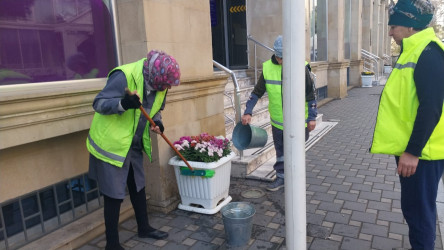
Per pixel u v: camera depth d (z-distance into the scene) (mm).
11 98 2311
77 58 3158
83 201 3275
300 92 1845
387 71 24031
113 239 2697
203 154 3342
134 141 2750
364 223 3195
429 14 2180
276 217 3365
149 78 2545
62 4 3010
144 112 2545
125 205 3430
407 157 2145
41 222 2885
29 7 2781
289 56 1823
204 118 4094
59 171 3008
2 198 2629
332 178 4379
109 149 2533
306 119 3904
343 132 6969
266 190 4031
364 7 17906
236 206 2986
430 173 2225
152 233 3027
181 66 3682
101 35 3338
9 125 2383
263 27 7691
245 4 8516
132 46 3348
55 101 2625
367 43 18156
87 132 3209
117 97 2475
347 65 12586
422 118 2045
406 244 2820
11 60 2684
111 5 3346
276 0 7480
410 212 2346
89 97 2912
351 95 13086
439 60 2047
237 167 4410
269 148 5020
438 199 3682
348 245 2842
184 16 3674
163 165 3514
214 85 4137
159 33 3389
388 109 2262
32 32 2814
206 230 3168
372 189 3990
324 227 3143
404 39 2223
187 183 3486
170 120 3570
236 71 7531
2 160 2609
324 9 11359
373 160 5074
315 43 10797
